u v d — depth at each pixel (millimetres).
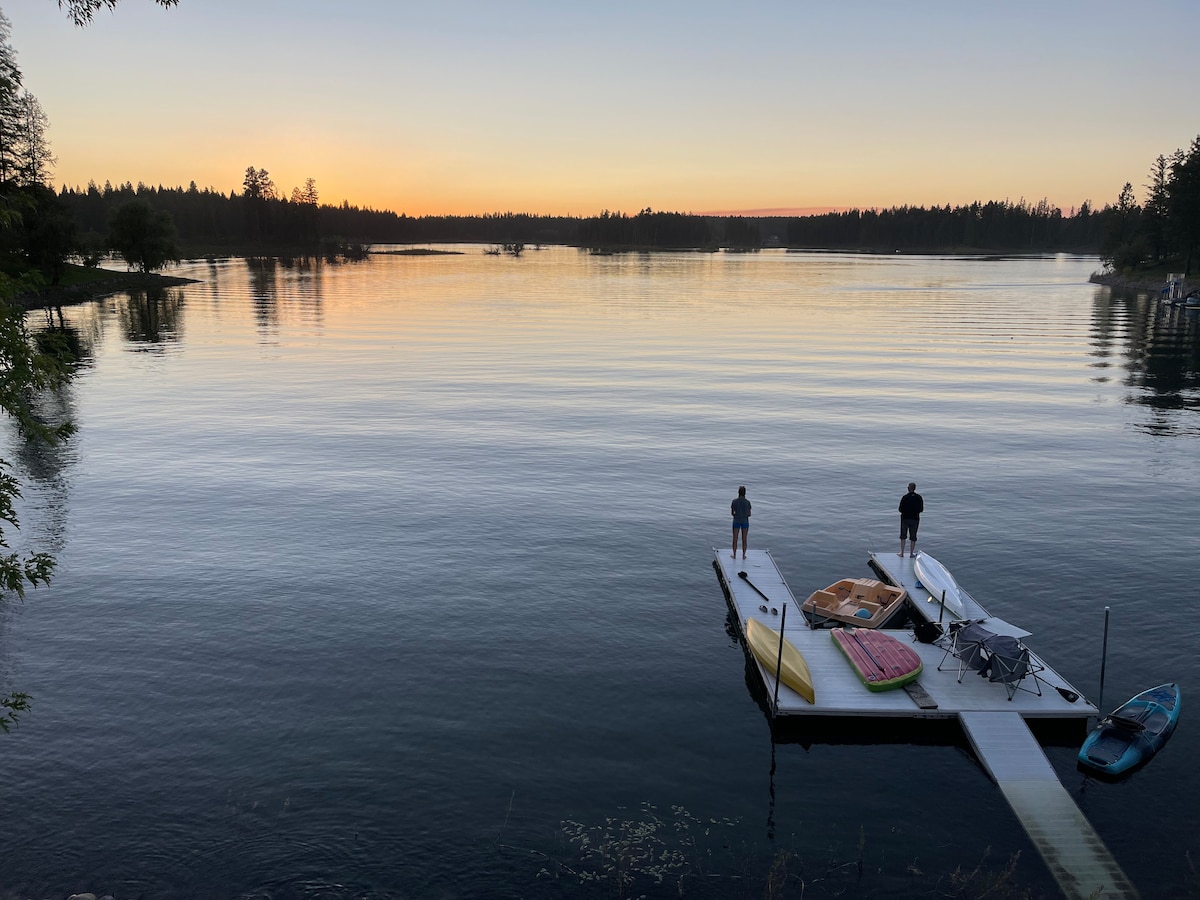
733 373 56594
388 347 68938
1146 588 22141
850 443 37781
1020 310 103000
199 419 42188
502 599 21484
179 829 12852
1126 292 137125
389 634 19484
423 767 14516
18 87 14203
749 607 20531
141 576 22578
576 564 23844
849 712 16000
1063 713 16016
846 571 23453
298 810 13344
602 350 67250
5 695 16688
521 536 25969
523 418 42781
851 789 14281
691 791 14102
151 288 133000
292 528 26422
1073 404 46781
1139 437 39000
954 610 20156
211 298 116688
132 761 14586
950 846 12820
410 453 35781
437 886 11773
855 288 142250
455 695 16922
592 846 12656
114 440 37750
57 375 11828
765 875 12117
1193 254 145625
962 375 56219
